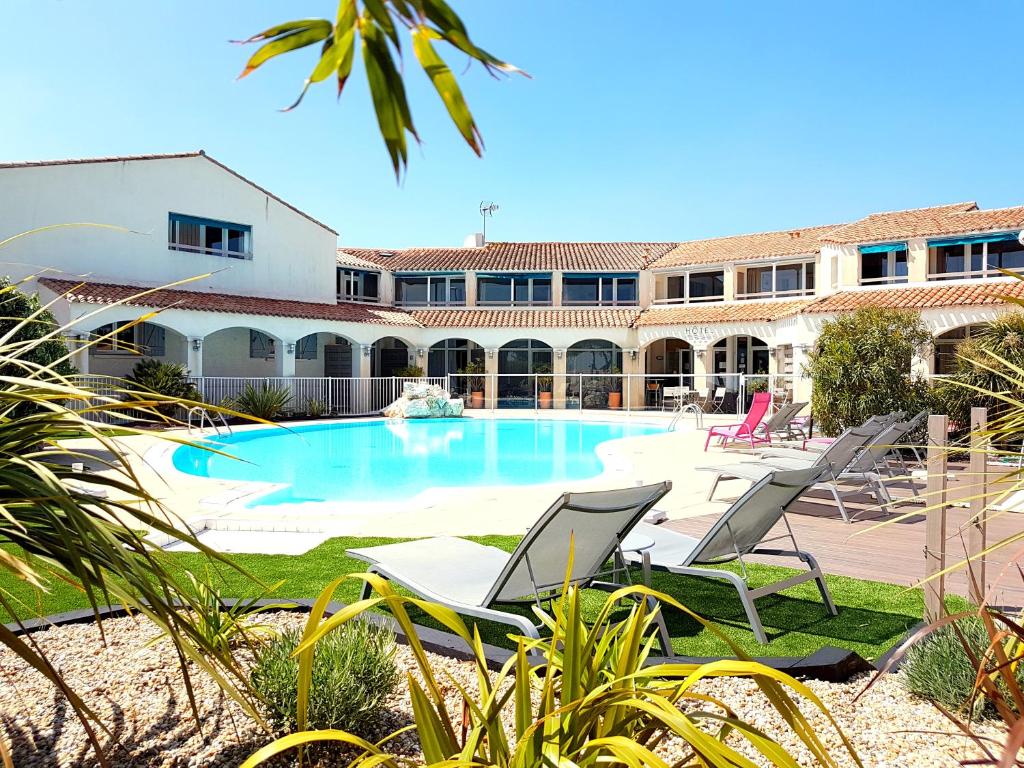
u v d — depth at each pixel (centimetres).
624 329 3042
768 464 919
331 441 1962
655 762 127
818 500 913
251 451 1745
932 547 390
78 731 292
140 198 2341
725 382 3039
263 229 2716
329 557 635
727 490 998
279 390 2442
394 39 83
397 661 374
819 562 620
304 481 1296
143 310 2123
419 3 80
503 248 3606
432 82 88
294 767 268
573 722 160
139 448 1523
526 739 148
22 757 272
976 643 323
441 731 157
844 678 358
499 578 386
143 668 354
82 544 187
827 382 1374
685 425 2308
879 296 2288
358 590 525
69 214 2172
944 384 1305
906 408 1309
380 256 3544
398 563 464
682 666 158
